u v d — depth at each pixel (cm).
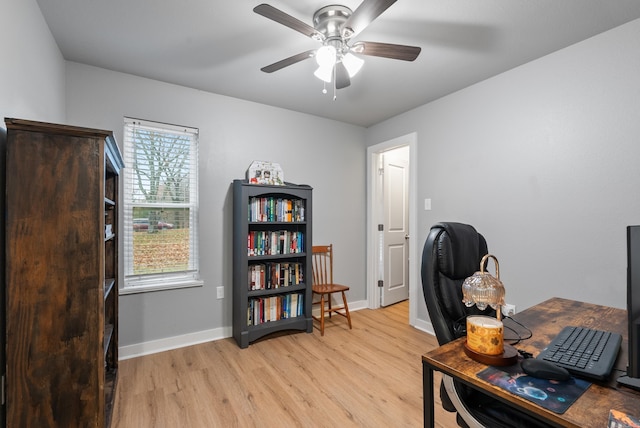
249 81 261
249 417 172
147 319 254
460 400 94
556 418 64
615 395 71
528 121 231
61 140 128
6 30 127
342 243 371
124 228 249
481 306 95
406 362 238
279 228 318
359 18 144
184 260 275
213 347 265
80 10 171
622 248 188
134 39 200
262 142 311
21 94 144
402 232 421
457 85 270
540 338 108
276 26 187
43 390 124
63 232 128
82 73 231
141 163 256
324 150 356
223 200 288
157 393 195
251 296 289
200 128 278
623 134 187
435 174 301
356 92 284
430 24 185
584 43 203
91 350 132
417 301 317
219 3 166
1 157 123
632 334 71
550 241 220
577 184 206
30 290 123
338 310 350
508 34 195
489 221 257
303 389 200
